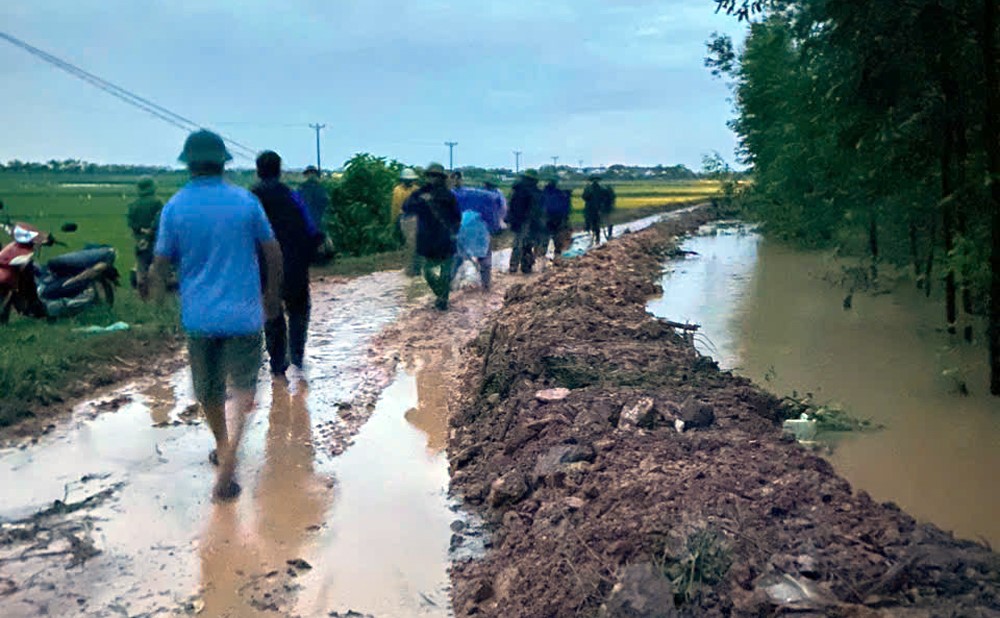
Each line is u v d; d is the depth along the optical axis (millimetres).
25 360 8180
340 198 21984
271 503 5680
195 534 5215
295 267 8531
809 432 6711
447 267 12914
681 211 52750
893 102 8586
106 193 66562
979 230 8648
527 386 7383
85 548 4988
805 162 16844
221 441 6012
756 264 19922
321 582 4660
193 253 5707
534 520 5016
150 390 8297
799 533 4215
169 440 6875
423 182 13516
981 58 7988
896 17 7898
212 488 5910
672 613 3650
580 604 3928
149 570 4758
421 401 8023
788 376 8625
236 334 5746
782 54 20406
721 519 4320
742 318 12164
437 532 5277
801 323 11625
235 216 5734
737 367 9062
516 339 9195
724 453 5473
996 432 6863
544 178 20469
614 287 13531
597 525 4535
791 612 3553
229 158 5848
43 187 73688
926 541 4184
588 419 6203
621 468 5277
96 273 11523
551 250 24656
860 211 12633
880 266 16328
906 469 6059
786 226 23562
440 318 12352
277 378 8656
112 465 6312
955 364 8969
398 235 15852
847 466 6133
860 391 8047
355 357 9758
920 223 12078
